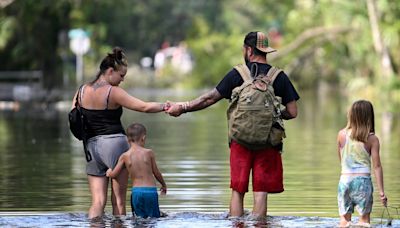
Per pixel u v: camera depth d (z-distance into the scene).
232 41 104.00
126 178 19.12
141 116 58.16
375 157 17.88
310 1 87.44
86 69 96.69
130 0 141.75
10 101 69.44
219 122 52.31
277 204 21.03
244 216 18.97
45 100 68.06
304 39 79.94
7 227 17.59
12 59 78.06
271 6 118.06
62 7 76.88
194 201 21.47
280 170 19.09
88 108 19.23
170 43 156.88
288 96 19.16
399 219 18.66
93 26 87.62
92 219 18.56
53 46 78.38
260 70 19.09
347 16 76.56
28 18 73.81
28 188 23.70
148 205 18.80
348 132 18.08
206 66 106.81
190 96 83.69
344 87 98.75
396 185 24.12
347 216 18.06
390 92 70.75
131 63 138.75
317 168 28.33
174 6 159.75
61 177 26.02
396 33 69.31
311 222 18.25
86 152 19.30
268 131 18.81
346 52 81.81
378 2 69.69
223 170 27.72
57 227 17.58
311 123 50.28
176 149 34.81
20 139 39.06
